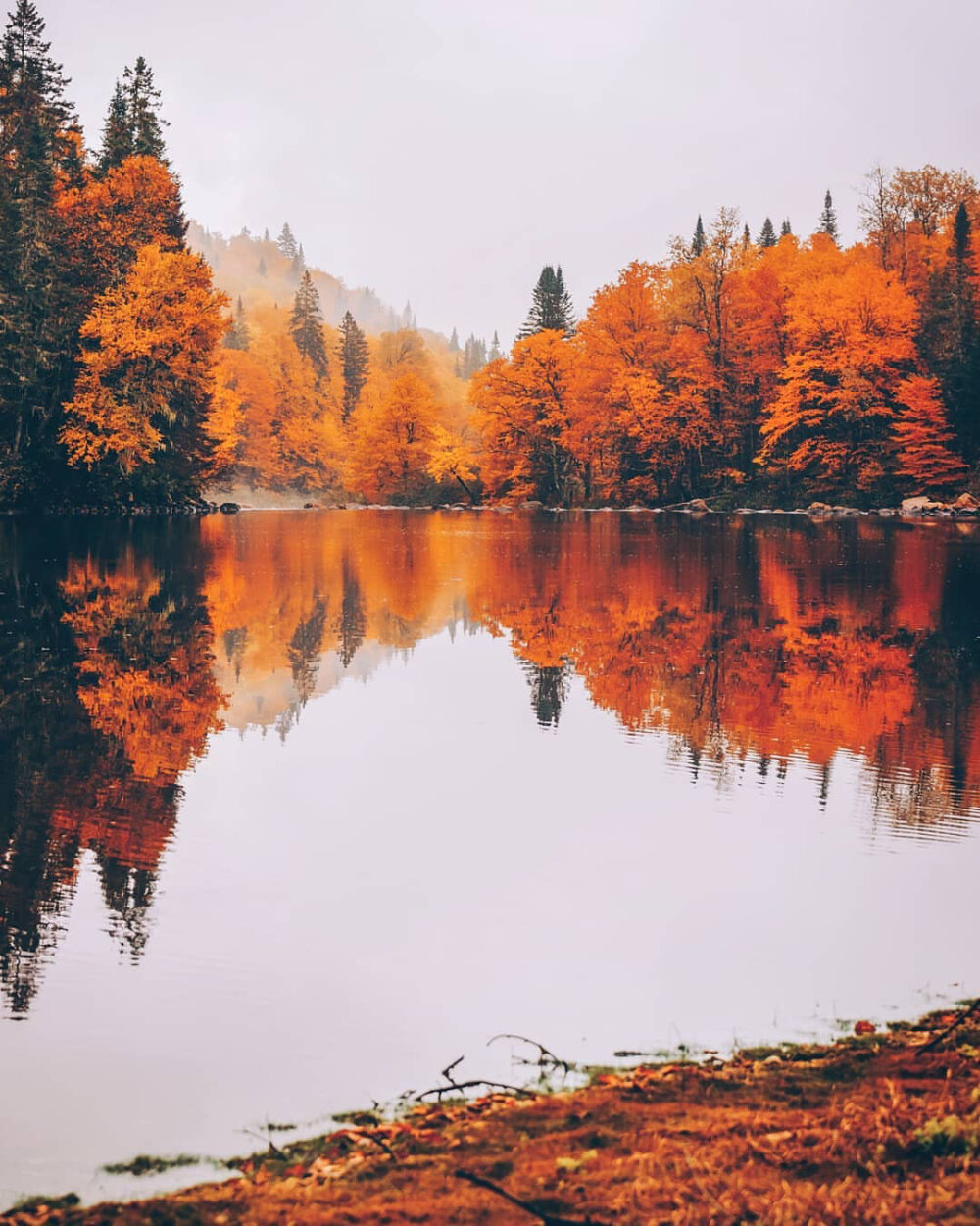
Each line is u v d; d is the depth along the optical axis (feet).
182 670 71.51
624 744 54.44
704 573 133.08
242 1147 21.12
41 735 54.44
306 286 549.54
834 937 31.76
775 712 61.41
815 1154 19.06
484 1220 17.40
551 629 90.89
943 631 89.92
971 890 35.65
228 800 44.73
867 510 271.90
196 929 31.94
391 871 36.96
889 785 47.42
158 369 205.98
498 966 29.58
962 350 260.83
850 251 317.83
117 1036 25.59
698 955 30.35
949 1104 20.66
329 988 28.32
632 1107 21.53
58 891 34.78
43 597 102.63
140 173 221.05
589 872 36.94
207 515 260.83
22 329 193.47
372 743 54.49
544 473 330.95
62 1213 18.56
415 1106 22.54
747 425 311.27
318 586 118.73
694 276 308.60
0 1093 23.16
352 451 471.21
